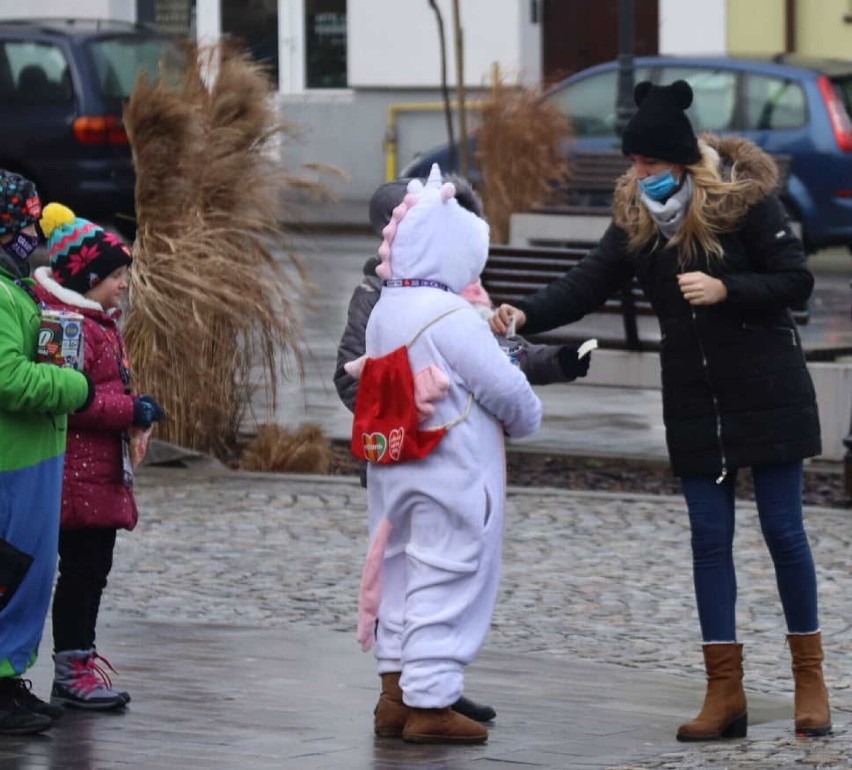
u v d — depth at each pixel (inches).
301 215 1259.8
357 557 858.8
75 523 595.8
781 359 582.9
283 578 816.3
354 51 2657.5
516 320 592.4
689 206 577.0
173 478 1047.0
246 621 741.3
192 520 935.7
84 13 2824.8
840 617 754.2
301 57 2748.5
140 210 1104.2
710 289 568.1
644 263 593.3
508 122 1697.8
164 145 1103.0
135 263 1098.7
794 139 1895.9
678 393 589.0
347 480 1043.3
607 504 982.4
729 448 581.9
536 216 1599.4
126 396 597.6
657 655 697.0
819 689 589.6
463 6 2598.4
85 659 603.5
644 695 634.8
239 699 615.2
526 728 585.9
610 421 1249.4
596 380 1166.3
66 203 2080.5
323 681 642.2
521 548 879.7
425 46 2618.1
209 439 1112.2
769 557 858.8
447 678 565.3
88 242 599.2
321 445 1103.0
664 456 1115.9
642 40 2573.8
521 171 1694.1
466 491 568.4
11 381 548.1
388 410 571.5
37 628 572.1
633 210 591.5
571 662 683.4
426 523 570.3
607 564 848.3
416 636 565.9
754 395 580.4
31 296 567.5
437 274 574.9
